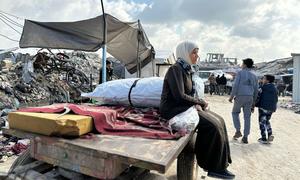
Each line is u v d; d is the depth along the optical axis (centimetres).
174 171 347
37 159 221
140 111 322
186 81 288
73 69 1215
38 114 223
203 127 262
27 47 787
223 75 2500
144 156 176
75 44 767
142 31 934
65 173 215
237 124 661
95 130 224
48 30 773
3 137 481
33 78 1034
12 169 236
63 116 216
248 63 637
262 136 664
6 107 761
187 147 280
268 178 437
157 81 347
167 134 227
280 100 2130
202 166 267
